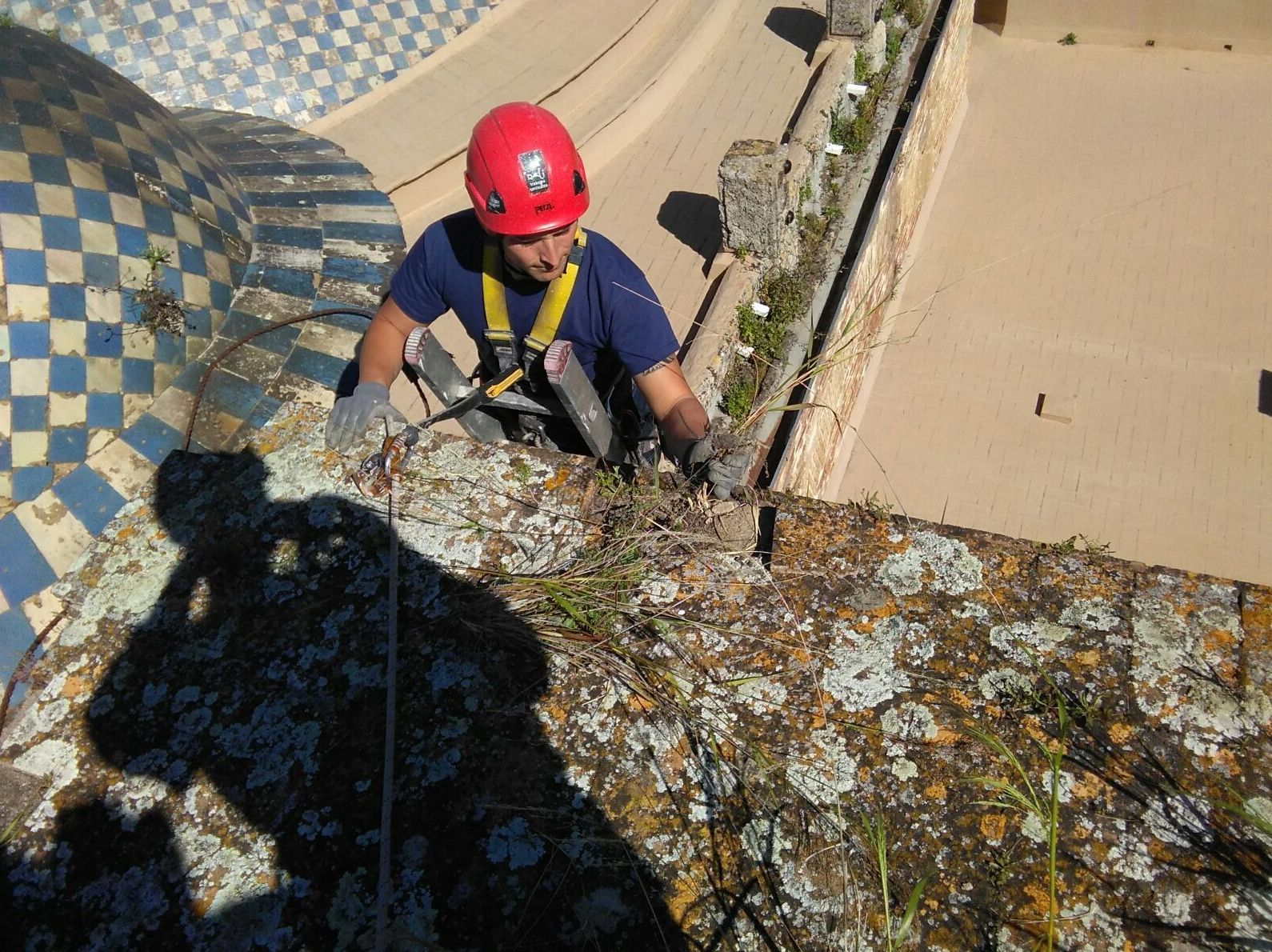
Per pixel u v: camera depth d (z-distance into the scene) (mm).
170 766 2621
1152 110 15961
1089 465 11430
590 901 2279
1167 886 2121
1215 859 2148
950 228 14625
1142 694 2373
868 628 2576
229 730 2658
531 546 2867
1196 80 16297
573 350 3076
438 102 9828
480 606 2752
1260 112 15484
